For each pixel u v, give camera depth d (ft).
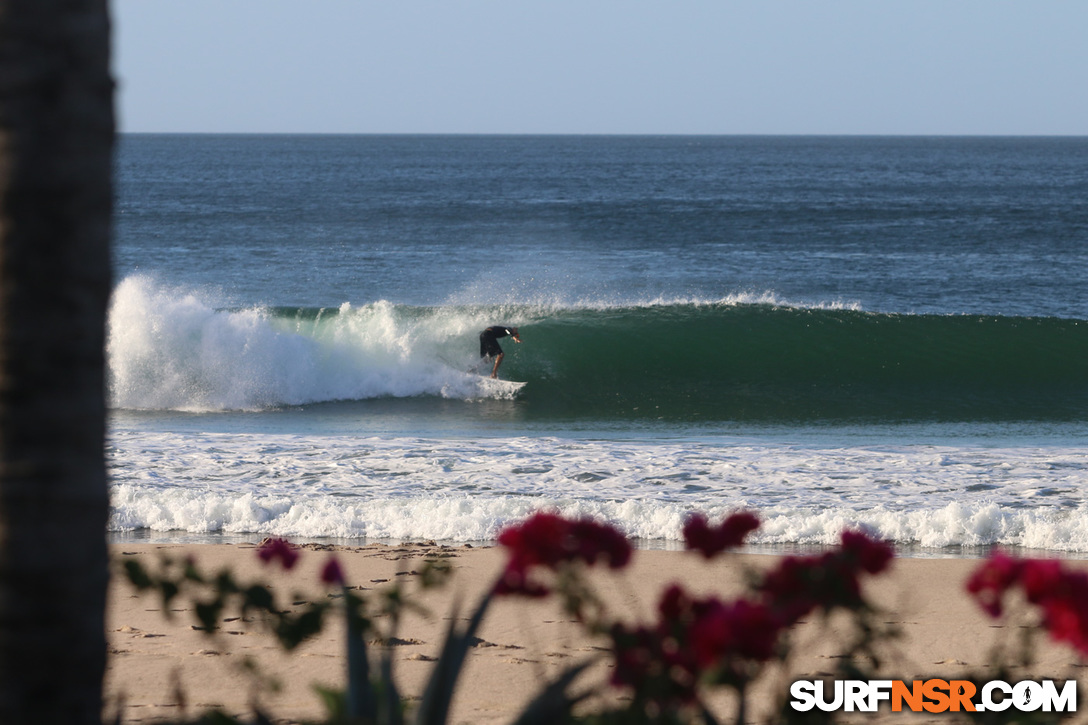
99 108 30.60
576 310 272.10
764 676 65.51
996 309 392.88
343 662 70.90
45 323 29.99
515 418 209.26
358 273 468.75
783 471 143.54
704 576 96.84
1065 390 239.09
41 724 31.17
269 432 191.01
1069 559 104.88
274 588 90.33
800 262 533.55
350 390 224.53
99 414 31.40
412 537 114.62
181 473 140.67
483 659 72.02
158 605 85.51
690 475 140.87
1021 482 136.56
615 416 212.84
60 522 30.63
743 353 252.42
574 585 38.78
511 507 121.19
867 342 259.39
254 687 52.85
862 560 37.88
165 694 63.98
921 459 151.94
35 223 29.73
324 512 119.65
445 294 412.77
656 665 35.94
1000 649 45.50
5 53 29.37
